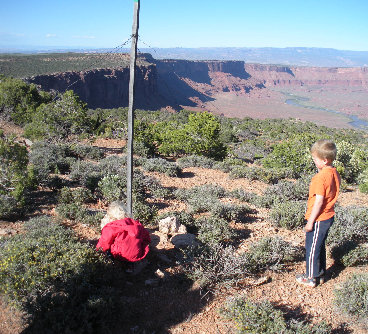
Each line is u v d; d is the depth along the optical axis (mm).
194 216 7234
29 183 7195
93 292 3652
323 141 3914
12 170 6625
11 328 3318
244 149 29344
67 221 6305
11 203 6328
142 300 3930
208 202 7547
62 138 16609
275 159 16016
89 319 3299
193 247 4848
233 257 4496
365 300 3721
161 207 7777
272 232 6539
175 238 5461
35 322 3320
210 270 4324
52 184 8234
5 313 3512
